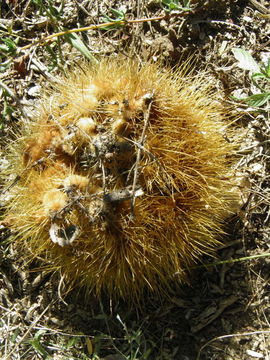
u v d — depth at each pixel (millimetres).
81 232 163
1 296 207
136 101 170
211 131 178
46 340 198
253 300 193
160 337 193
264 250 198
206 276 198
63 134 172
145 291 199
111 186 168
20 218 179
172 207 168
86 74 189
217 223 188
